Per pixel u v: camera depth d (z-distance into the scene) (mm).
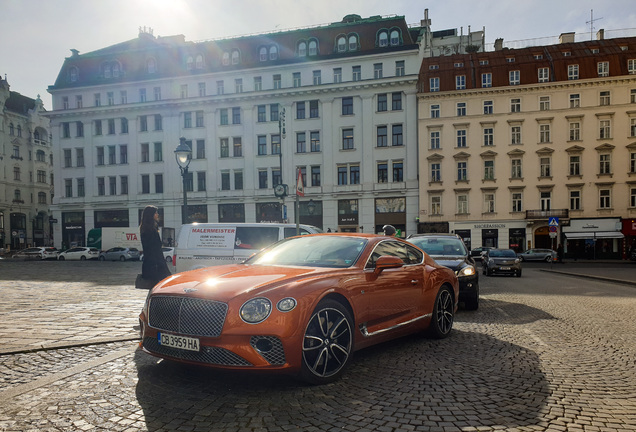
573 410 3465
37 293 11516
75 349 5320
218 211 44594
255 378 4164
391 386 4004
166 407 3451
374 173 41844
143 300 9883
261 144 43938
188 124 45750
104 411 3365
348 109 42531
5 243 57531
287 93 42781
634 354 5258
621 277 18344
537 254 38062
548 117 40406
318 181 42906
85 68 49719
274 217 43406
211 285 3977
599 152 39969
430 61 44375
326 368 4066
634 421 3256
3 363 4727
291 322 3738
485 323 7359
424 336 6102
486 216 40969
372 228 41781
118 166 47438
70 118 48844
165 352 3951
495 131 41094
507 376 4344
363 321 4578
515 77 41562
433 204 41469
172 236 41062
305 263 5020
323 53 43750
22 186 60906
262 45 45375
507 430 3092
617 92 39688
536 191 40594
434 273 6043
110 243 41375
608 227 39625
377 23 43375
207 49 46781
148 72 47750
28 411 3367
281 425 3137
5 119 58406
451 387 3988
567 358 5055
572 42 44594
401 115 41469
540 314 8375
